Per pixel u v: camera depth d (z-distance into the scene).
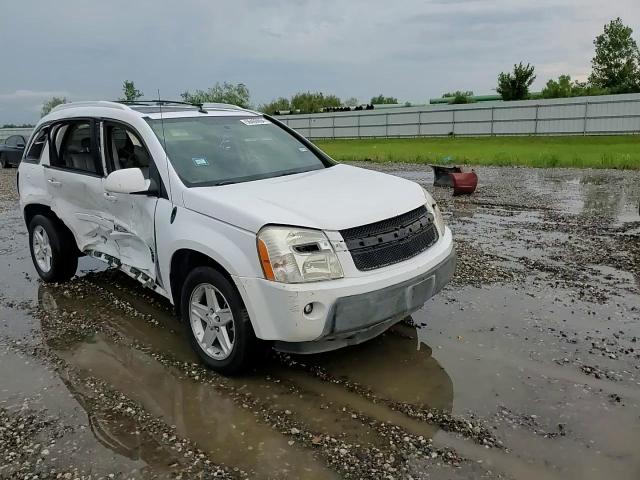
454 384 3.75
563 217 8.93
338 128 46.78
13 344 4.63
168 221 4.15
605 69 59.19
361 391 3.72
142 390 3.83
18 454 3.15
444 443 3.12
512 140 34.16
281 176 4.59
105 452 3.14
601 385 3.64
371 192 4.07
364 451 3.07
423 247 3.96
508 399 3.53
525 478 2.81
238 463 3.01
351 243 3.53
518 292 5.37
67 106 5.83
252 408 3.56
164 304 5.50
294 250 3.43
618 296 5.19
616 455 2.96
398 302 3.63
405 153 25.22
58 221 5.97
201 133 4.81
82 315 5.24
